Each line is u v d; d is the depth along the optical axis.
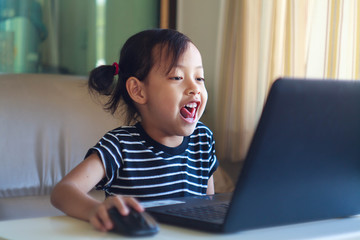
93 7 2.37
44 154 1.76
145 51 1.04
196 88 1.01
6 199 1.60
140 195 1.01
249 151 0.56
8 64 2.17
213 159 1.17
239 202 0.59
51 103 1.84
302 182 0.63
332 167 0.64
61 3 2.29
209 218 0.66
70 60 2.33
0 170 1.67
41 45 2.25
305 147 0.59
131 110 1.13
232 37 2.25
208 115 2.47
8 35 2.17
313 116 0.58
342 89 0.59
